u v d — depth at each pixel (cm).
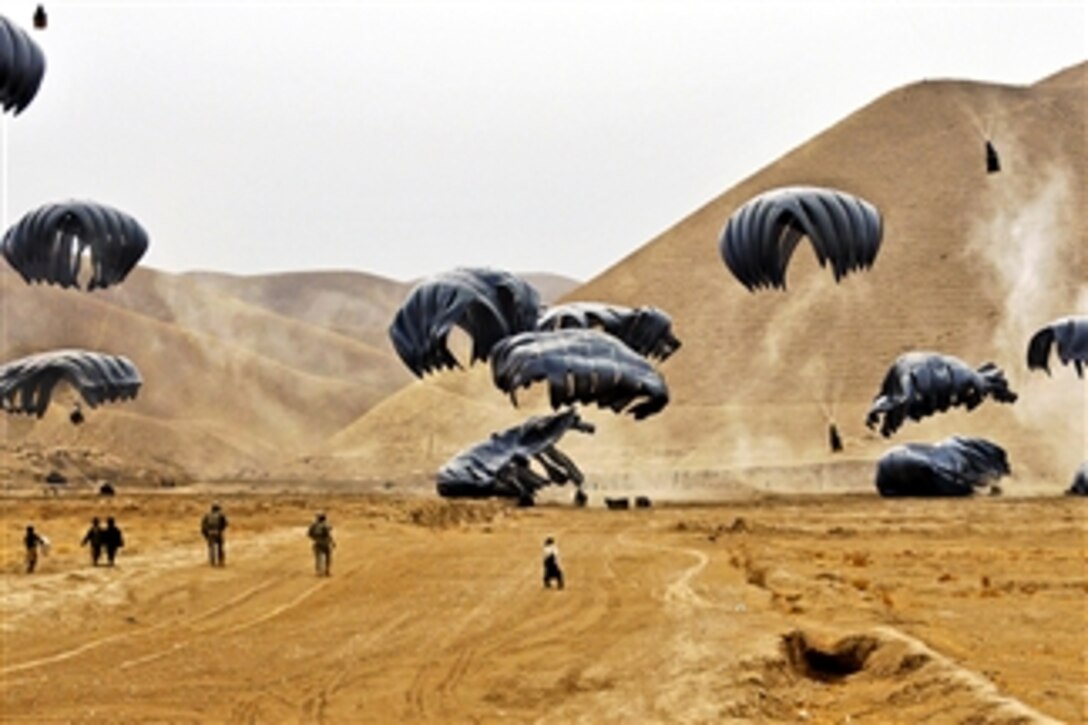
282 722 1809
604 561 4178
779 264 7369
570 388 8019
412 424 18788
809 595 2983
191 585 3412
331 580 3556
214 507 3938
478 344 9338
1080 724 1545
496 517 7119
